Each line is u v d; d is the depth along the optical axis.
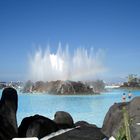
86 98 29.47
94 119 18.34
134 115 7.46
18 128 10.14
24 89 38.78
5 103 9.67
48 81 37.34
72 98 29.50
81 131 10.99
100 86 37.00
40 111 21.61
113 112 8.87
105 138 9.26
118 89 42.84
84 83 36.47
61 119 12.24
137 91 39.19
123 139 6.34
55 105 24.64
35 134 9.57
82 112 21.05
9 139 8.80
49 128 10.55
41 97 30.88
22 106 24.22
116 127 7.97
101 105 24.34
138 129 6.09
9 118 9.34
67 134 10.39
